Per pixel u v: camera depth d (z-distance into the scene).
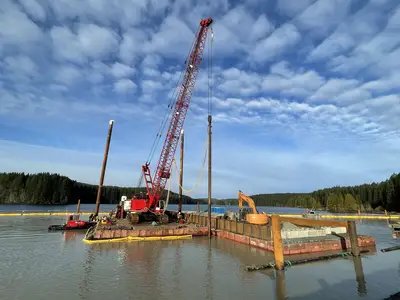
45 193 158.88
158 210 47.84
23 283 17.45
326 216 84.50
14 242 32.28
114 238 33.66
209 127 39.31
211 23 47.81
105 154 54.50
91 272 20.12
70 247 29.52
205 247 30.58
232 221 36.81
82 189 193.12
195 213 51.78
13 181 162.38
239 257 25.66
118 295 15.62
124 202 52.44
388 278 19.80
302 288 17.41
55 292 15.96
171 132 50.12
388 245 33.56
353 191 178.25
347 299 15.72
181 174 60.94
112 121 55.69
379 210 141.00
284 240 28.80
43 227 47.53
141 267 21.75
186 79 49.69
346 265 23.30
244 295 16.05
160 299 15.16
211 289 16.95
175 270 21.05
